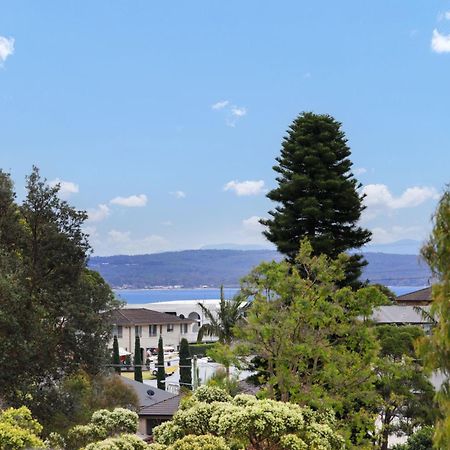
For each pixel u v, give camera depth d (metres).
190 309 117.19
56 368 30.08
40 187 31.17
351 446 24.62
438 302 13.66
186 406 19.41
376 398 25.77
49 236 30.86
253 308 25.66
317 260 27.38
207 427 17.86
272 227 38.38
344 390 25.44
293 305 25.86
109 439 17.25
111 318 32.56
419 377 31.16
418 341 13.88
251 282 26.03
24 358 28.50
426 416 32.44
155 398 44.69
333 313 25.91
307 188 38.53
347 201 38.19
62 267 30.95
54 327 30.92
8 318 28.05
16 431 17.64
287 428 17.17
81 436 20.12
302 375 27.20
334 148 39.09
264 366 28.97
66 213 31.61
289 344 24.89
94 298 31.69
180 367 59.38
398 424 34.47
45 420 29.17
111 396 38.16
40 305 30.22
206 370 58.78
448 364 13.51
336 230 38.91
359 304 27.16
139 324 103.75
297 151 38.50
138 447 17.34
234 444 16.77
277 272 25.84
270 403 17.69
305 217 37.84
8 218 31.06
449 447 13.17
